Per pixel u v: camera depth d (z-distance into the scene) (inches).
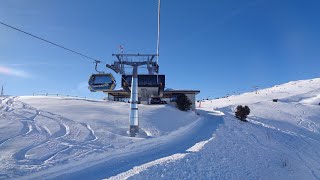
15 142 637.3
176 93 1916.8
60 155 572.7
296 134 1576.0
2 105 1224.2
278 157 924.0
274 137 1336.1
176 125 1146.0
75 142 685.9
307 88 4840.1
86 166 547.5
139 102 1696.6
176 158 637.9
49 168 496.7
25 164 505.0
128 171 528.7
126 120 1043.9
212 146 829.8
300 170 842.2
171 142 867.4
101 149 649.6
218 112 2011.6
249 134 1242.6
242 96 4379.9
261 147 1019.9
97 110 1192.8
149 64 882.1
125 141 757.9
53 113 1054.4
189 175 559.8
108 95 1987.0
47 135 724.7
